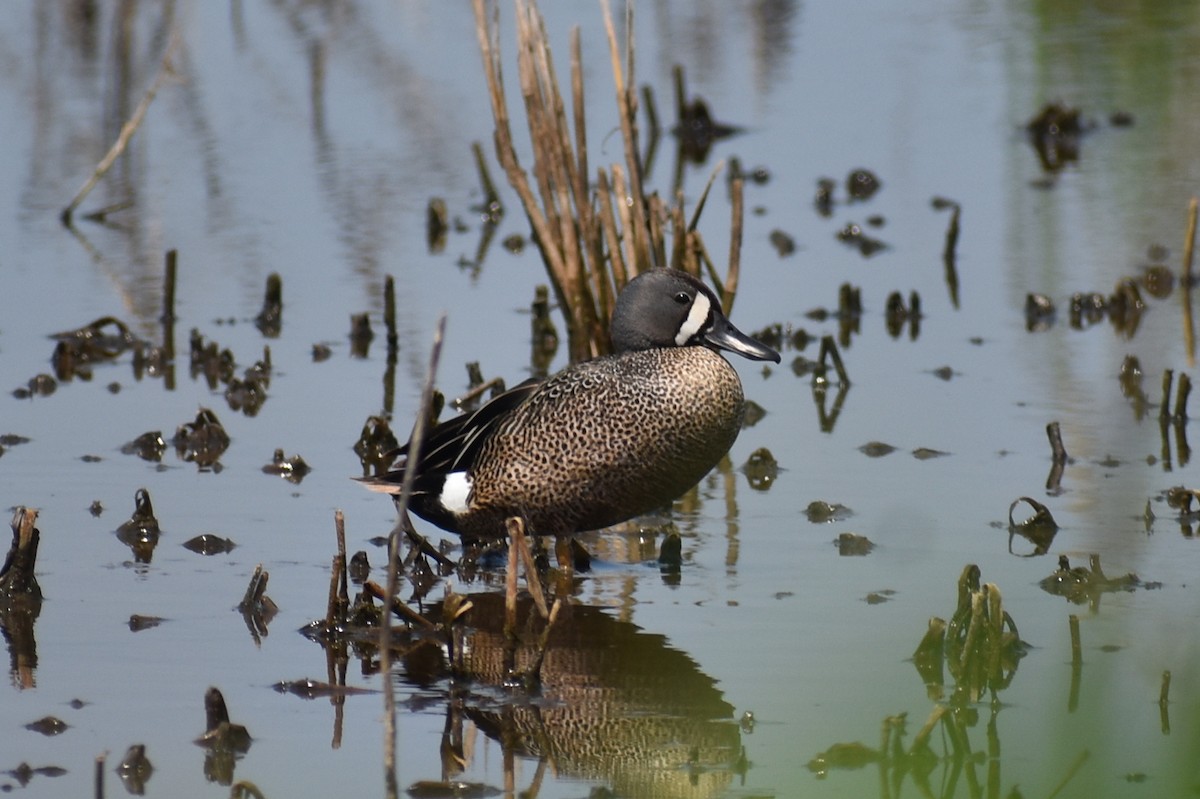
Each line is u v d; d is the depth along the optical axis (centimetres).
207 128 2247
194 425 1235
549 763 756
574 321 1342
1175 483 1132
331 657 877
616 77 1307
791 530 1067
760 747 763
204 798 714
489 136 2198
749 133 2219
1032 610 919
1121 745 542
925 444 1231
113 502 1106
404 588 988
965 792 697
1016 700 800
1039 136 2173
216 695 775
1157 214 1848
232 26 2755
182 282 1666
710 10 2862
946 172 2039
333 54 2594
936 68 2502
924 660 851
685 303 1040
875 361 1440
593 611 940
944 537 1044
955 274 1681
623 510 1009
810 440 1249
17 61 2545
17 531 934
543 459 990
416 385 1381
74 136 2198
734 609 935
